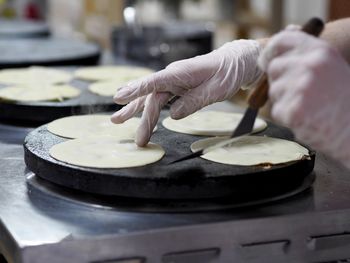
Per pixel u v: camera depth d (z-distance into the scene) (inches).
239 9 114.3
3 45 85.8
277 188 39.7
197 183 37.9
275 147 43.5
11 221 36.9
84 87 63.2
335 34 45.5
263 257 36.9
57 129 47.5
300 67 31.2
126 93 43.2
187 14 114.7
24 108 54.7
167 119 50.3
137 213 37.5
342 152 32.8
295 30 33.4
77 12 124.3
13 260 35.3
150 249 35.1
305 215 37.2
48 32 99.0
